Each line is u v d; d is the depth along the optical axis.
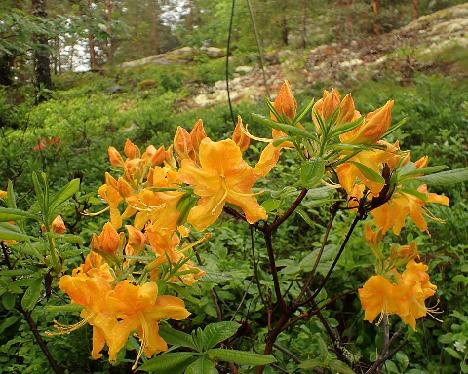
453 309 0.65
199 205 0.31
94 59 6.34
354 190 0.37
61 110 2.53
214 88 3.80
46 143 1.26
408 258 0.40
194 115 2.24
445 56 2.99
